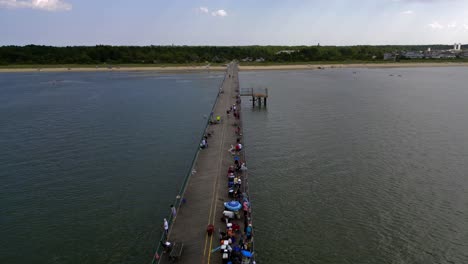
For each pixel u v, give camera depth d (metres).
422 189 30.55
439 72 150.50
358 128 50.56
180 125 54.66
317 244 23.12
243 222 21.70
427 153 39.50
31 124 55.78
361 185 31.44
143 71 167.12
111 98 82.19
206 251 18.83
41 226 25.89
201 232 20.55
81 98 82.50
